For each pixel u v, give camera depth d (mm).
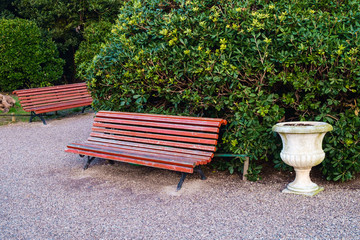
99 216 3943
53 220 3887
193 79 5023
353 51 4023
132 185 4867
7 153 6797
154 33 5301
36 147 7195
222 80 4629
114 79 5512
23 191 4781
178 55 4852
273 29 4465
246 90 4547
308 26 4430
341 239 3215
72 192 4688
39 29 14180
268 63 4391
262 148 4715
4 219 3947
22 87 14211
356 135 4301
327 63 4293
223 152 5184
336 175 4555
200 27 4848
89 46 14078
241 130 4711
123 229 3623
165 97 5320
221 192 4465
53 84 14859
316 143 4125
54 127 9141
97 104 6117
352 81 4160
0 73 12852
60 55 16125
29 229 3695
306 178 4316
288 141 4172
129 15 6020
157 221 3764
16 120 9992
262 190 4461
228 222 3664
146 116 5242
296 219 3643
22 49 12867
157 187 4750
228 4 5000
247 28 4484
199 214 3879
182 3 5164
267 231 3439
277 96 4562
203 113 5434
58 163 6047
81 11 15180
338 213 3721
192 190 4582
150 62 5090
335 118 4438
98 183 5000
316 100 4598
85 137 7949
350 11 4504
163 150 4957
